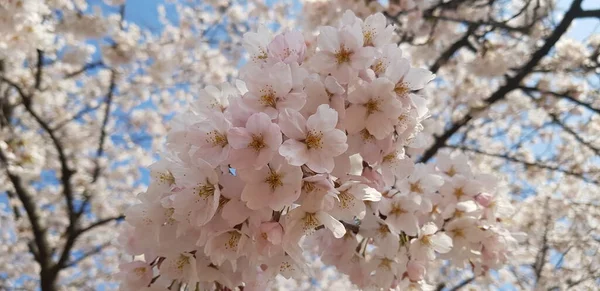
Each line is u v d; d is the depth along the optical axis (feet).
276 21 28.40
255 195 4.35
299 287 30.60
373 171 5.39
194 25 27.55
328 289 30.91
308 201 4.51
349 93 4.79
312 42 5.74
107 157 29.63
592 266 20.74
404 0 16.62
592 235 22.22
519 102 22.94
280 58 5.08
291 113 4.46
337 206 4.90
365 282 6.52
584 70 19.07
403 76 5.05
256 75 4.71
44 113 25.85
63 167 20.54
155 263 5.33
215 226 4.54
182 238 4.81
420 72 5.02
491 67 18.53
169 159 5.09
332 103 4.75
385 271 6.38
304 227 4.61
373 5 16.37
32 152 19.81
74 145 26.53
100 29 18.66
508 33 19.61
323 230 6.73
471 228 6.92
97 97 29.84
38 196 26.91
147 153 31.22
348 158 4.80
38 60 20.93
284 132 4.47
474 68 18.85
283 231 4.56
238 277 4.98
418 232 6.39
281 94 4.69
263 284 5.19
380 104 4.76
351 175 5.08
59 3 18.11
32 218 18.92
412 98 5.20
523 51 20.13
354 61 4.89
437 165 7.94
